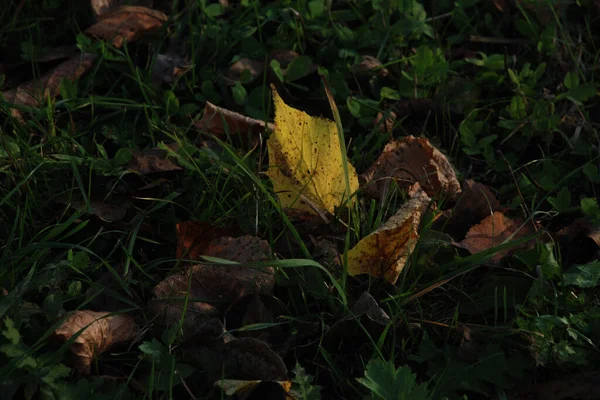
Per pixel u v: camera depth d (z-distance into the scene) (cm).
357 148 72
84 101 73
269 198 65
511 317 65
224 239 66
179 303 64
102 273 66
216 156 70
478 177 72
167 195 69
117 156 70
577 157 73
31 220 67
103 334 62
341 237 67
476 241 67
